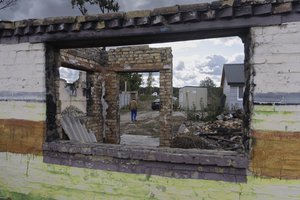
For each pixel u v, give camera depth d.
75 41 3.75
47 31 3.70
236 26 2.96
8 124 4.07
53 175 3.82
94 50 8.11
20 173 4.00
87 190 3.64
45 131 3.87
